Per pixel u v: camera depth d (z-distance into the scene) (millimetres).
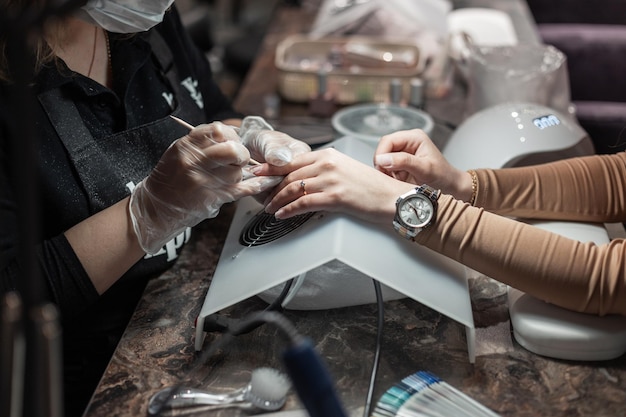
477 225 944
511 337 958
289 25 2617
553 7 2879
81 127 1092
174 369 917
